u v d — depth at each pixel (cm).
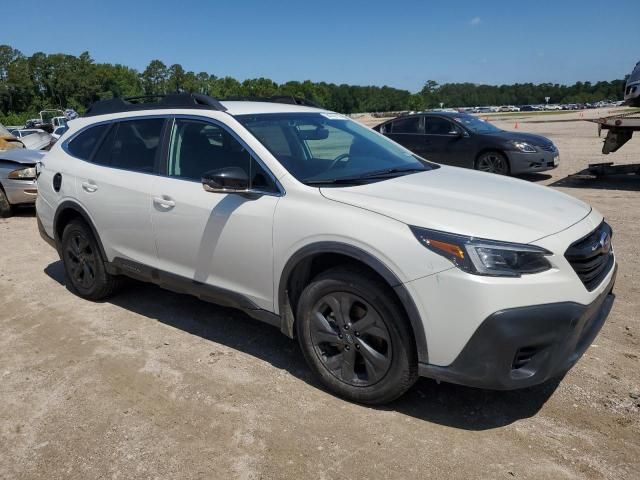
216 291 377
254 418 312
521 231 282
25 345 416
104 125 474
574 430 295
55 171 499
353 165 379
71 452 288
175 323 447
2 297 522
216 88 13375
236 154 368
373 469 268
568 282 277
